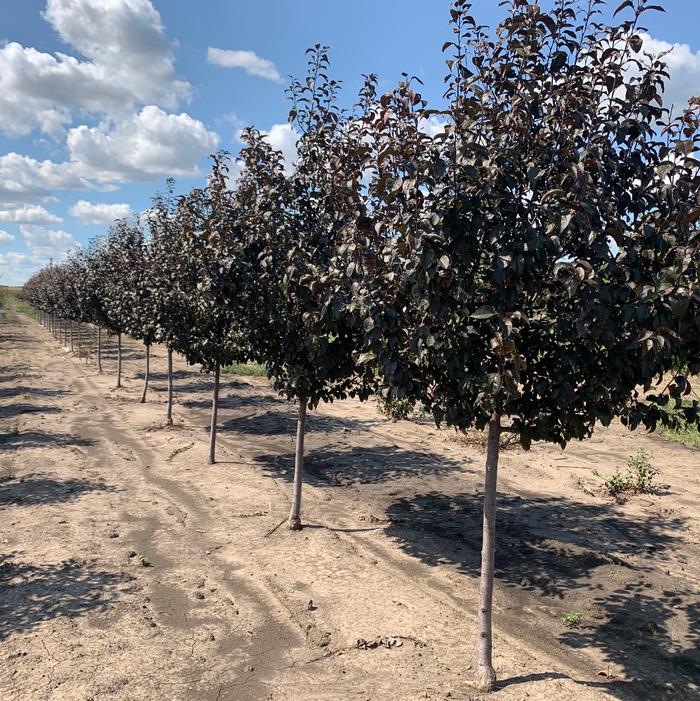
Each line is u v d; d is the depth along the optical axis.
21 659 4.89
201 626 5.51
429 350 4.12
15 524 7.99
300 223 7.58
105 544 7.41
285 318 7.21
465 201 3.74
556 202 3.68
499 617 5.88
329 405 18.09
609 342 3.54
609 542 7.76
